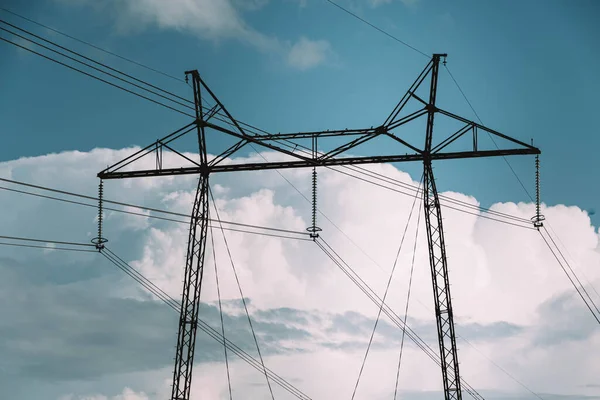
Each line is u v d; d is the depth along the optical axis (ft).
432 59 214.28
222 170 221.87
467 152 222.89
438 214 222.89
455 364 217.97
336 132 221.66
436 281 220.84
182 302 219.00
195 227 220.64
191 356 216.54
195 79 215.51
